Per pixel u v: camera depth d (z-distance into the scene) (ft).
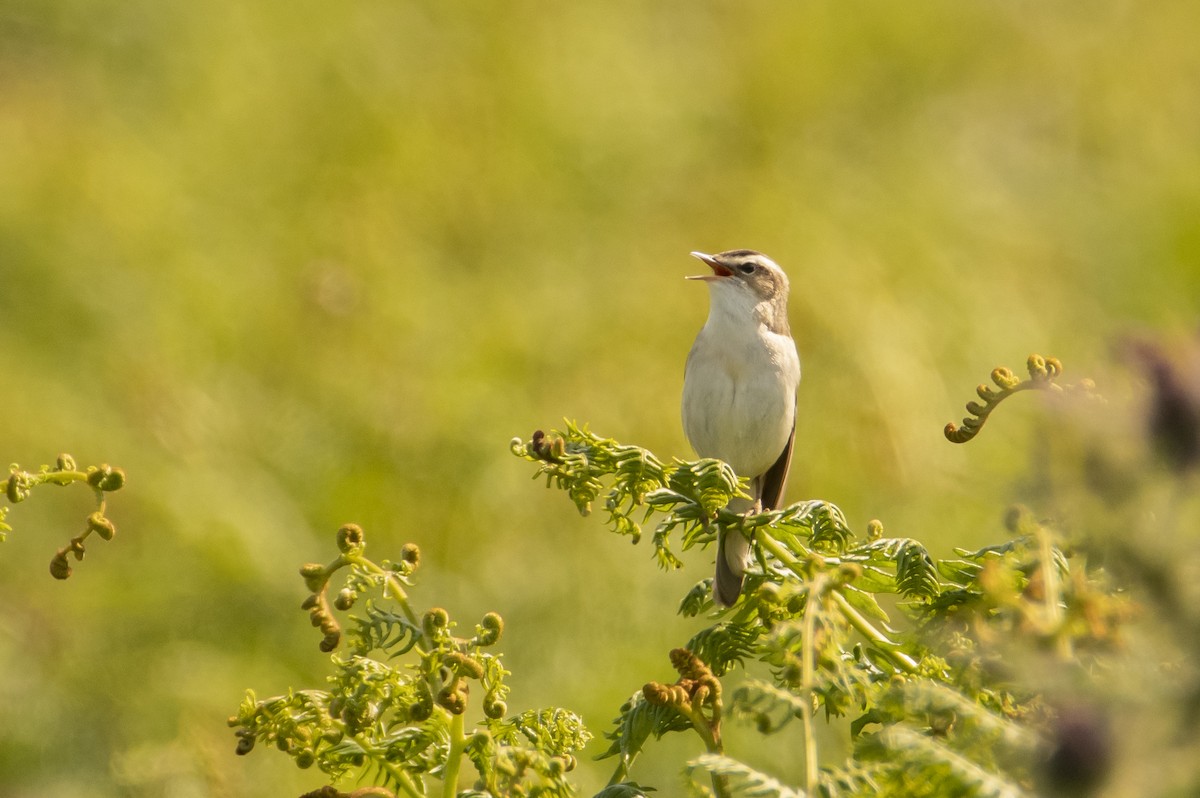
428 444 40.65
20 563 37.50
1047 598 9.87
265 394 43.09
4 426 40.16
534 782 12.07
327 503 39.86
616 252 47.78
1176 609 8.09
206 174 49.08
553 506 39.06
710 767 9.93
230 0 53.31
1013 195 54.03
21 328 43.98
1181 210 51.39
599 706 33.71
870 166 53.11
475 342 43.42
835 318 43.01
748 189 49.67
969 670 10.77
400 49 52.54
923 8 58.08
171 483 39.42
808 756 9.83
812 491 39.93
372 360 43.29
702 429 30.99
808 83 55.21
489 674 12.80
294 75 51.55
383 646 12.50
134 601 36.24
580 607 36.04
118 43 53.52
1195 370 8.19
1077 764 7.63
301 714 13.24
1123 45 60.03
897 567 13.47
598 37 53.42
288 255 47.16
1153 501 8.23
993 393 13.64
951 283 46.44
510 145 50.11
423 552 38.65
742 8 57.77
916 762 9.59
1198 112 57.93
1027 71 58.95
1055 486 8.58
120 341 44.06
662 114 52.29
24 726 32.32
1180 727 7.66
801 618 13.94
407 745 13.24
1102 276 50.24
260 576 37.32
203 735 29.68
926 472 40.09
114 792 29.43
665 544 14.89
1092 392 9.38
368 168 48.93
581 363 43.21
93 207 46.73
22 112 50.52
